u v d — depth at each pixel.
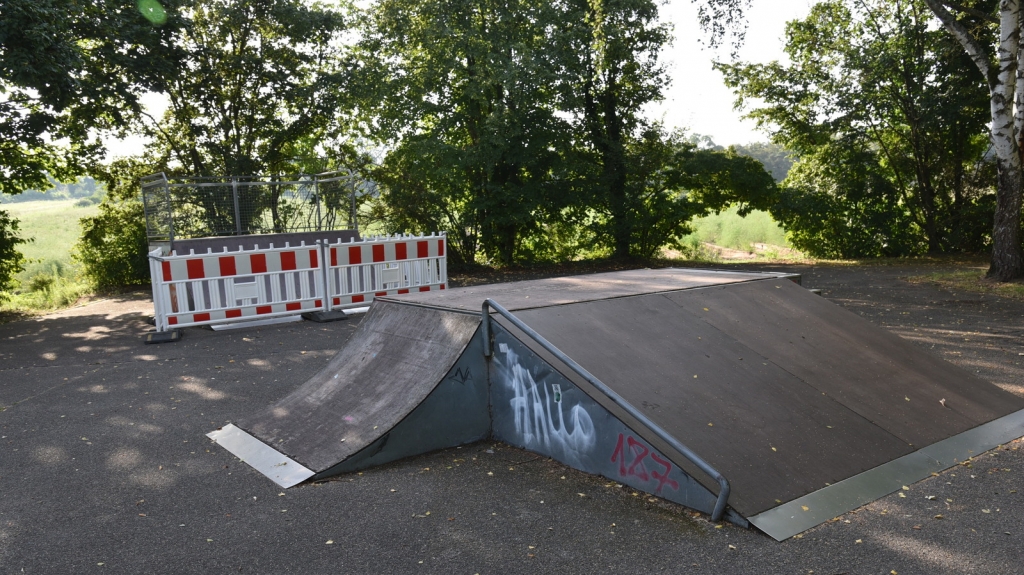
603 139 20.31
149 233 12.86
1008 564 3.04
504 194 18.59
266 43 18.77
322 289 10.36
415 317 5.60
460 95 19.33
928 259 19.84
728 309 5.79
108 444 5.01
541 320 4.90
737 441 3.98
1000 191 13.42
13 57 10.73
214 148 18.27
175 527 3.62
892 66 20.36
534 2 18.19
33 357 8.27
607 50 18.61
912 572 3.00
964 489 3.86
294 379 6.85
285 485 4.15
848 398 4.77
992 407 5.15
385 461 4.50
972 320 9.54
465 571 3.10
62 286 17.47
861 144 22.06
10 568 3.21
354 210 14.15
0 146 14.65
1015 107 13.27
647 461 3.86
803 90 21.80
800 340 5.50
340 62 19.50
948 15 13.82
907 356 5.70
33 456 4.79
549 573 3.06
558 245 23.44
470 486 4.08
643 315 5.34
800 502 3.59
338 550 3.33
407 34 18.88
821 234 23.05
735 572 3.03
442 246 11.65
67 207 71.69
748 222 33.22
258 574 3.12
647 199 21.44
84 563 3.26
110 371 7.37
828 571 3.02
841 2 21.05
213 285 9.43
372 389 5.11
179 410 5.86
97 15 13.91
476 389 4.88
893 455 4.20
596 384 4.06
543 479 4.15
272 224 14.30
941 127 20.22
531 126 18.44
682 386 4.43
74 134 16.44
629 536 3.38
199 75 17.44
